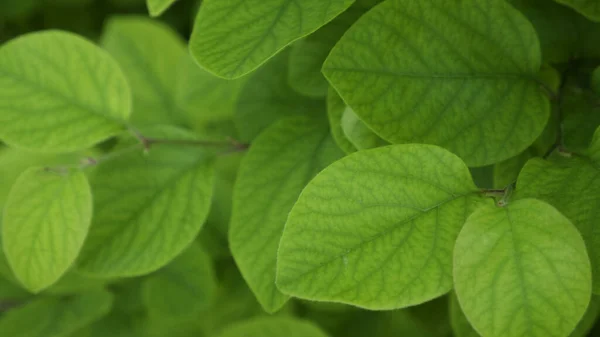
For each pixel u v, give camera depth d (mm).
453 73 370
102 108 417
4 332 489
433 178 355
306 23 352
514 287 343
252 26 354
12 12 736
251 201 402
